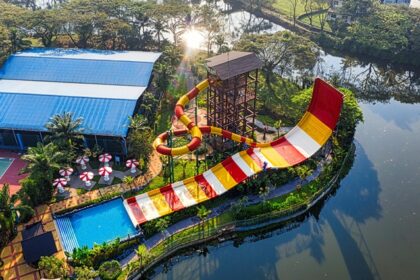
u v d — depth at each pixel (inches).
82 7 5812.0
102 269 2709.2
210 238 3080.7
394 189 3649.1
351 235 3203.7
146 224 3041.3
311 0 7568.9
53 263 2630.4
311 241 3161.9
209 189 3324.3
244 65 3575.3
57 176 3454.7
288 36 5083.7
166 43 5831.7
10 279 2679.6
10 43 4923.7
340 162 3725.4
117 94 4065.0
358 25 6353.3
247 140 3705.7
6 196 2906.0
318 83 3823.8
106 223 3090.6
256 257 3041.3
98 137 3703.3
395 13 6368.1
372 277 2871.6
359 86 5467.5
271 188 3442.4
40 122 3745.1
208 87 3806.6
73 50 4968.0
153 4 6053.2
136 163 3545.8
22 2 7293.3
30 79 4367.6
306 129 3892.7
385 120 4692.4
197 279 2871.6
